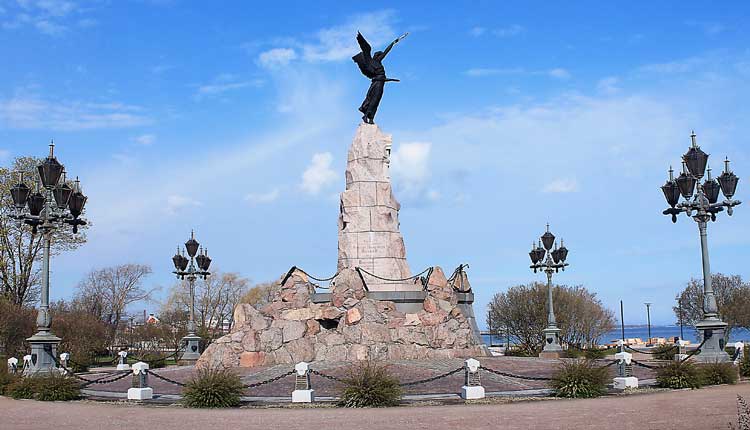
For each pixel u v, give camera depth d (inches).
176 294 3491.6
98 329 2257.6
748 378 1067.9
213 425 689.0
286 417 741.3
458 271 1534.2
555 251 1717.5
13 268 2080.5
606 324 2955.2
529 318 2645.2
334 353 1248.2
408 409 789.2
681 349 1568.7
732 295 3090.6
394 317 1312.7
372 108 1523.1
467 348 1342.3
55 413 806.5
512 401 842.8
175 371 1298.0
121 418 752.3
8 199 2049.7
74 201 1218.6
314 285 1423.5
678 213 1225.4
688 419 658.8
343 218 1482.5
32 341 1119.0
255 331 1264.8
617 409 741.9
